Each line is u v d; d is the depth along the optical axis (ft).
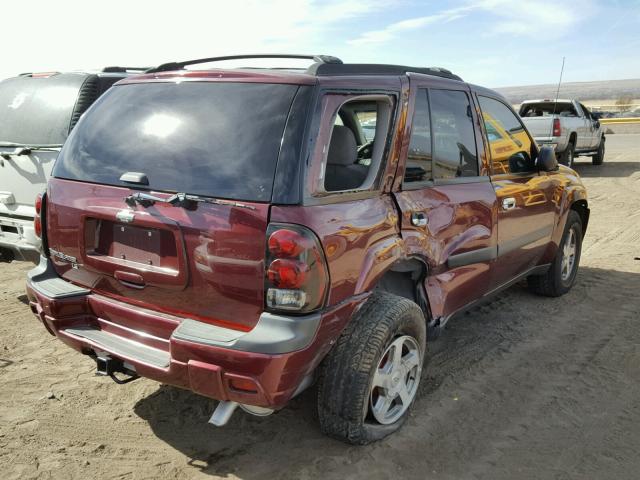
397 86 10.42
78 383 12.15
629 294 18.61
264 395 8.19
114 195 9.32
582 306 17.49
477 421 11.06
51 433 10.34
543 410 11.51
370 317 9.59
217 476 9.31
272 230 8.07
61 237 10.18
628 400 11.97
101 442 10.12
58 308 9.79
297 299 8.11
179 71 9.91
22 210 16.02
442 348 14.37
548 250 16.80
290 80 8.85
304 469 9.50
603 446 10.34
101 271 9.69
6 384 12.02
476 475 9.46
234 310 8.54
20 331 14.70
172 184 8.84
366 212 9.42
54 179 10.36
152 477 9.25
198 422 10.82
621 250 24.17
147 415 11.02
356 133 12.50
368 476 9.37
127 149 9.57
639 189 40.70
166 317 9.12
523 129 15.53
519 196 14.38
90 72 17.69
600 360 13.80
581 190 18.16
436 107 11.68
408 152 10.68
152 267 9.07
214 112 9.04
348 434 9.68
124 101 10.14
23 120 17.12
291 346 8.09
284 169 8.26
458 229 12.01
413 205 10.61
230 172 8.51
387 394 10.24
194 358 8.34
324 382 9.52
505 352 14.19
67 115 16.49
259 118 8.68
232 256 8.32
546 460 9.90
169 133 9.25
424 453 10.00
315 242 8.21
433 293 11.65
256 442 10.23
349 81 9.36
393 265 10.19
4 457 9.61
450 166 12.10
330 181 10.06
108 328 9.86
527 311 17.01
